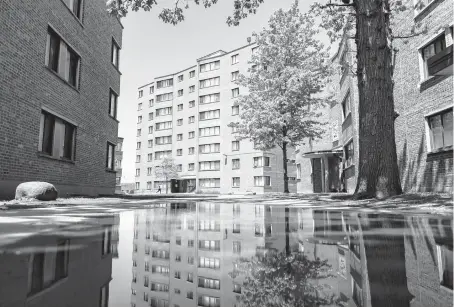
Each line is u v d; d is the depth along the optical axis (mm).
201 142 53656
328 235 1876
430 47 13039
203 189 52406
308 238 1738
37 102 10391
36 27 10289
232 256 1171
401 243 1525
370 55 8016
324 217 3568
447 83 11836
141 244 1504
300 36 22281
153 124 62406
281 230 2184
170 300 622
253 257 1145
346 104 24172
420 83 13367
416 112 13750
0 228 2332
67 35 12570
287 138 21797
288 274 863
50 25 11172
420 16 13375
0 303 590
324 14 12281
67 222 2906
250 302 606
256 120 22078
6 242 1569
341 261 1056
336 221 2979
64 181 12383
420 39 13398
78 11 14031
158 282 788
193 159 55156
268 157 47188
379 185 7645
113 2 8289
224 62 52750
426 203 5734
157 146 61250
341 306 573
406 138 14492
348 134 22594
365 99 8031
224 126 51531
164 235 1890
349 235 1868
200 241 1614
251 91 23594
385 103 7852
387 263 1022
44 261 1074
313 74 21094
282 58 21953
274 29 22219
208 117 53500
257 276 845
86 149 14594
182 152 57031
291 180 49625
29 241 1616
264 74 22469
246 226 2500
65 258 1137
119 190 69500
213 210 5234
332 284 753
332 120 29203
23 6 9578
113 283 778
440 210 4617
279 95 21750
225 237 1785
